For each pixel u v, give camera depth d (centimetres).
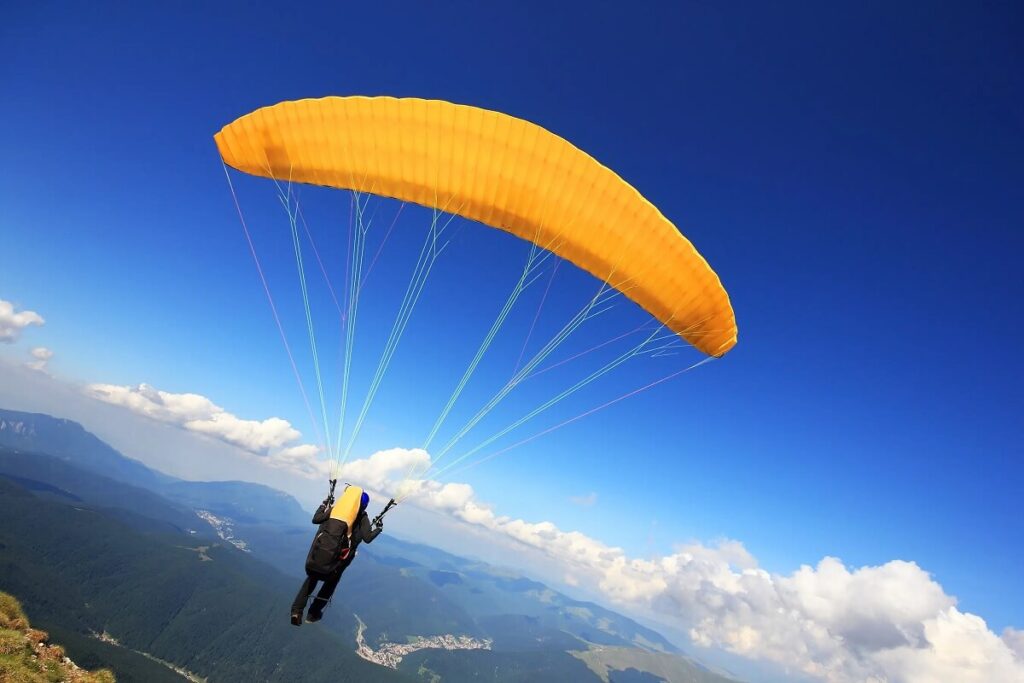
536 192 1023
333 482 825
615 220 1015
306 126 1033
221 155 1108
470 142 996
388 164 1047
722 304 1041
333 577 756
